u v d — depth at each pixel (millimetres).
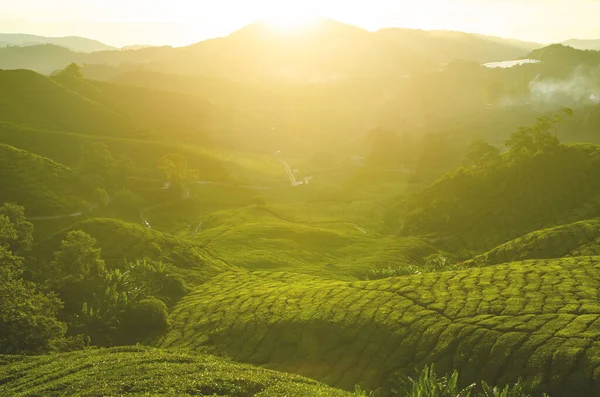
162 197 176125
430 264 107375
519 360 50156
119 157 185625
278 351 61969
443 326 57656
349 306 66375
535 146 152500
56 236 96188
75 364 48750
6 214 93062
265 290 80938
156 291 83875
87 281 79250
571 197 135000
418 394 42906
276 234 142250
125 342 70875
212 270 100000
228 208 184375
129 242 99125
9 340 58094
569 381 46781
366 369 55688
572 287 63938
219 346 65688
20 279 71125
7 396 41156
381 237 153250
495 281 69000
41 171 155000
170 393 37094
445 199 148375
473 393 49125
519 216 135375
